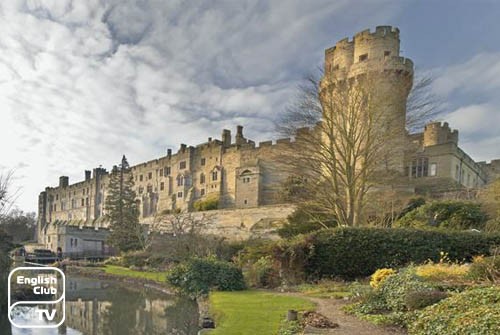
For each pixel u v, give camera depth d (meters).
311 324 7.53
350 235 16.02
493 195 21.94
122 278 25.17
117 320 12.95
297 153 21.80
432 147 36.25
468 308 6.02
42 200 99.25
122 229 41.53
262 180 51.22
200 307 12.85
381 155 21.56
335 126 21.38
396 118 21.67
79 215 84.31
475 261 10.62
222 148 59.06
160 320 12.79
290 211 37.50
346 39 35.75
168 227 45.16
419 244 15.47
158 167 70.31
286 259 15.91
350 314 8.76
